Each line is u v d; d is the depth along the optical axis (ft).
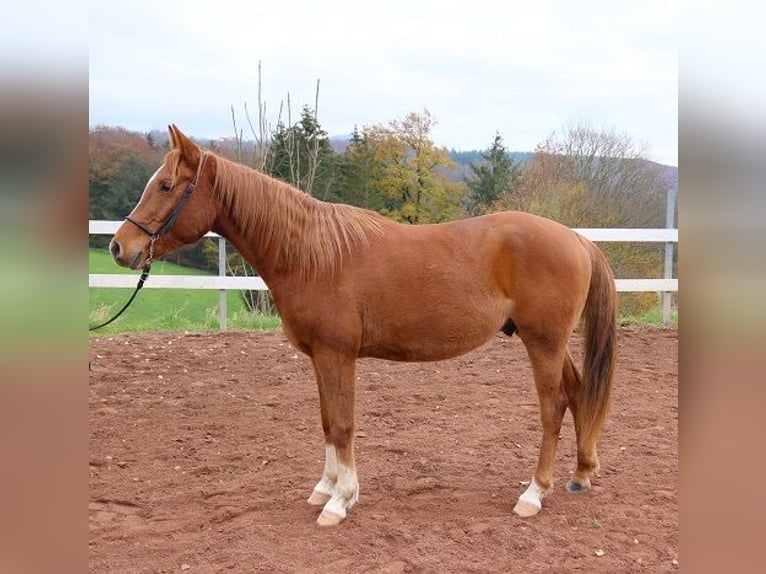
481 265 12.60
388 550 11.57
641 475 14.79
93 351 25.81
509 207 62.95
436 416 19.34
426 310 12.47
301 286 12.46
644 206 57.26
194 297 55.01
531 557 11.30
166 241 12.64
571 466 15.55
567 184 57.82
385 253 12.58
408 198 68.13
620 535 12.01
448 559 11.18
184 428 18.20
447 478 14.83
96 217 44.68
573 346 27.96
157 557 11.44
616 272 48.19
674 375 23.36
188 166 12.58
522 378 23.27
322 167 52.47
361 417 19.26
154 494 14.07
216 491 14.07
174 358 25.26
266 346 27.22
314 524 12.52
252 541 11.87
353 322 12.40
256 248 12.73
